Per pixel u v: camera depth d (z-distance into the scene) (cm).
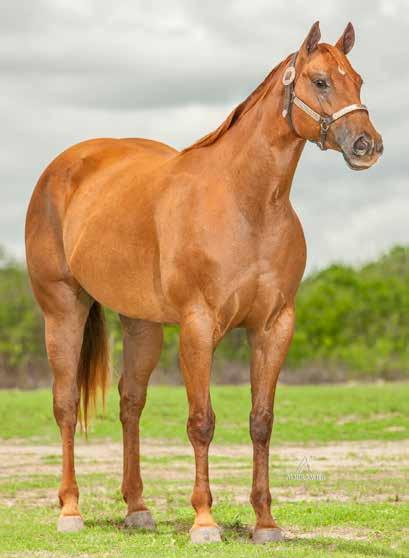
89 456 1650
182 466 1515
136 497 1012
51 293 1051
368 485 1271
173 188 908
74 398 1029
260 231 862
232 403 2469
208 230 863
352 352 3800
